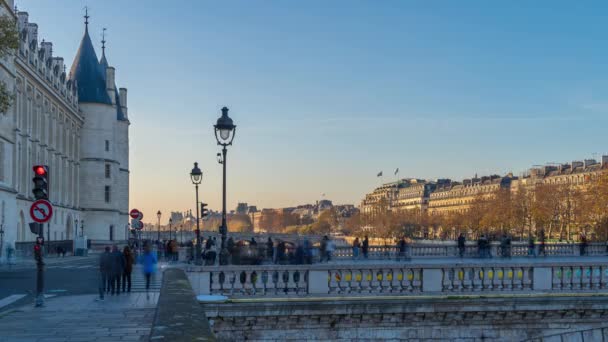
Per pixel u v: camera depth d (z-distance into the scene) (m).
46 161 76.81
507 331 19.95
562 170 156.88
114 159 100.31
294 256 34.09
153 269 22.94
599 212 85.69
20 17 71.56
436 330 19.53
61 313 17.16
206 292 19.59
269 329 18.72
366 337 19.20
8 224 52.50
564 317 20.25
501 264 20.72
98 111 98.06
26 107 67.44
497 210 124.56
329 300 18.91
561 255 51.19
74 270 39.00
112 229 98.69
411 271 20.30
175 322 8.46
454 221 150.75
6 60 52.84
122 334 13.78
